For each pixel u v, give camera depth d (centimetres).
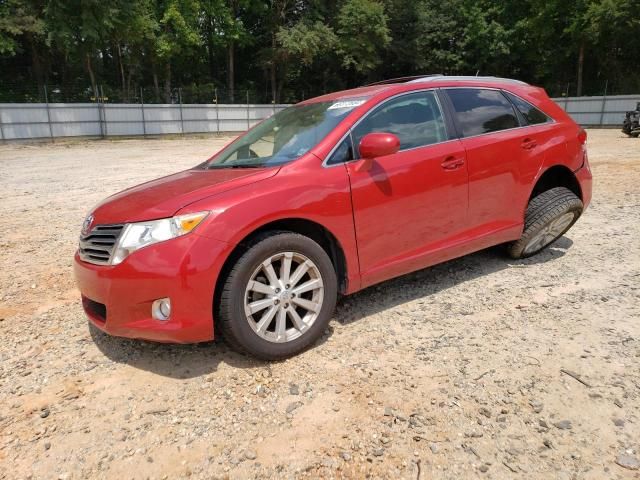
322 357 317
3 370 317
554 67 3969
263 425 255
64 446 245
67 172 1326
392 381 288
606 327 342
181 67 4128
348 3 3831
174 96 3350
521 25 3928
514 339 331
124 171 1327
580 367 295
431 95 397
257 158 364
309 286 317
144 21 3131
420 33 4388
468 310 378
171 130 3172
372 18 3769
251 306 296
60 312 404
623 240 535
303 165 326
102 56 4047
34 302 425
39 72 3297
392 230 355
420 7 4378
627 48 3522
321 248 319
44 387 297
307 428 251
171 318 280
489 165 406
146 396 284
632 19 3098
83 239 322
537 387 278
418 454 230
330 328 357
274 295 304
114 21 2952
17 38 3253
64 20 2834
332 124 354
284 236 302
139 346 341
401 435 243
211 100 3469
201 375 302
